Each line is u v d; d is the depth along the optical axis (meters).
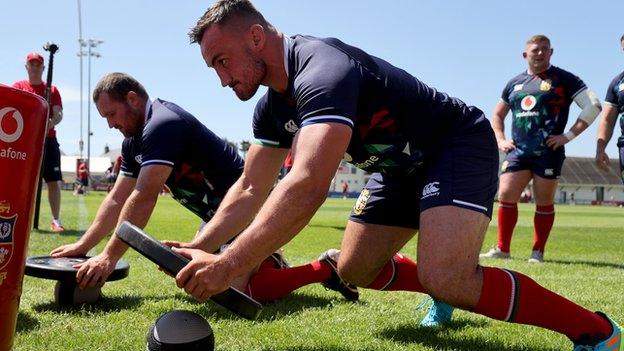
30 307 3.30
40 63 7.82
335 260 3.59
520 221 18.31
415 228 2.82
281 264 3.74
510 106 6.99
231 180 3.82
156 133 3.37
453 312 3.44
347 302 3.73
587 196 81.69
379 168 2.61
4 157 1.76
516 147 6.85
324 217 16.19
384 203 2.77
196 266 1.91
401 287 3.06
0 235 1.77
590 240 10.70
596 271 5.75
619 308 3.72
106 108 3.53
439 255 2.32
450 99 2.58
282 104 2.56
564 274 5.45
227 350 2.54
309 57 2.17
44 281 4.16
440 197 2.39
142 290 3.97
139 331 2.79
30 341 2.57
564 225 16.86
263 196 2.88
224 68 2.20
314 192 1.94
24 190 1.83
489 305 2.36
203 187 3.85
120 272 3.22
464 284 2.34
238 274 1.93
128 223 1.97
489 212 2.46
